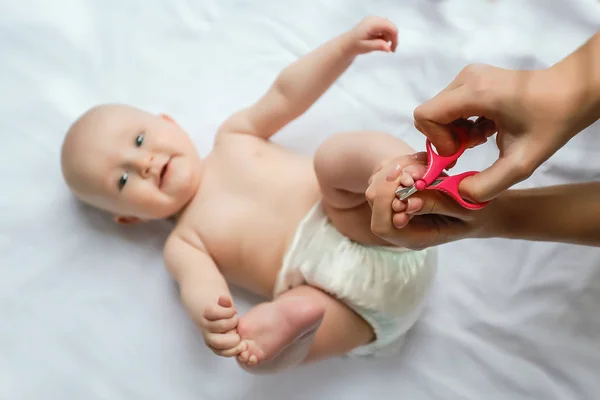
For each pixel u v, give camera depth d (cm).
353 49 94
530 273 100
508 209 71
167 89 117
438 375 98
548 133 54
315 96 101
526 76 55
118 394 100
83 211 109
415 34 117
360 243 90
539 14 114
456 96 56
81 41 119
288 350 83
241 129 104
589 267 97
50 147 113
